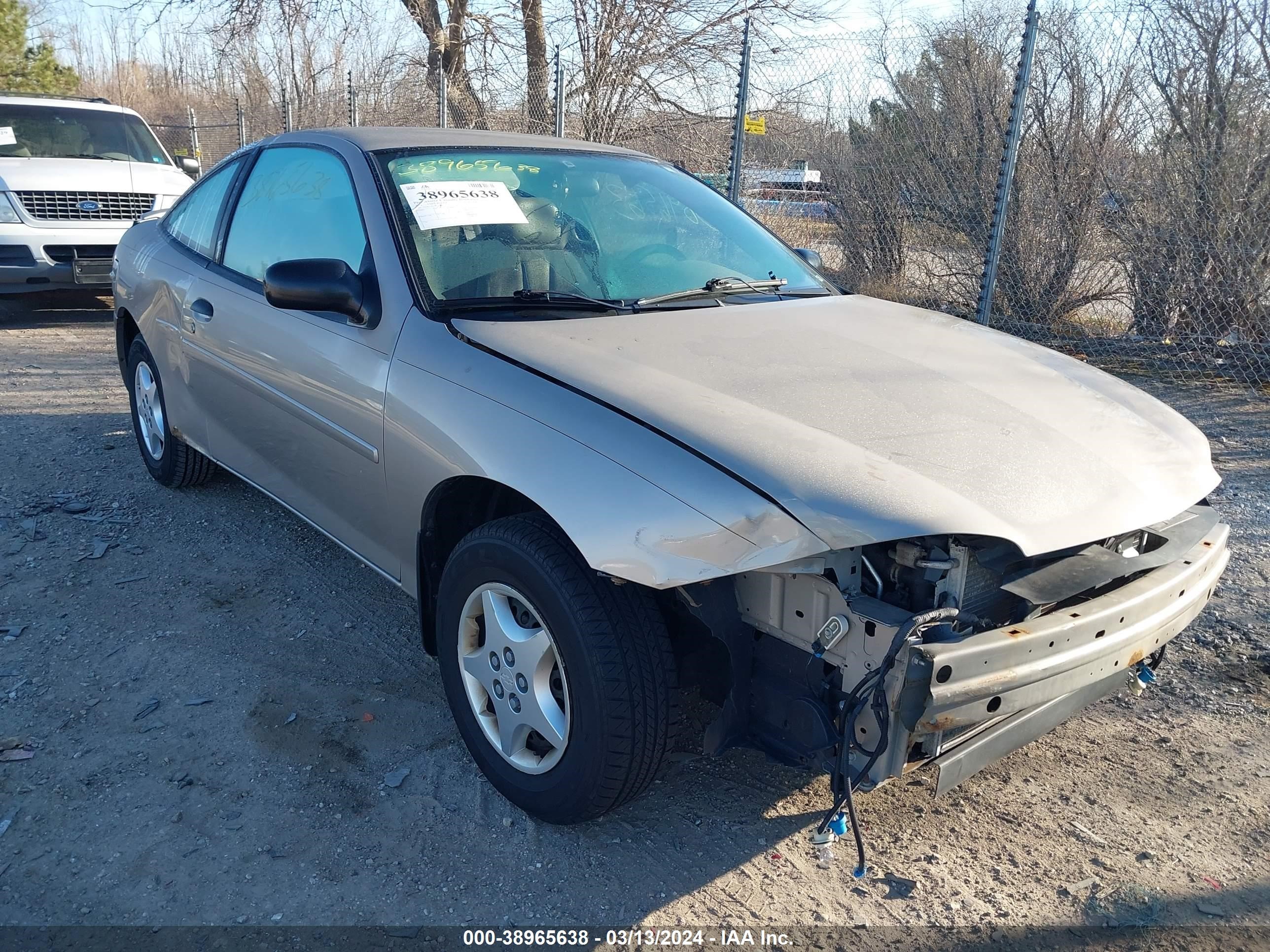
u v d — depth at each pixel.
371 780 2.84
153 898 2.38
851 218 9.18
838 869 2.55
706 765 2.96
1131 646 2.34
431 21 13.09
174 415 4.57
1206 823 2.74
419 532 2.85
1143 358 7.90
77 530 4.48
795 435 2.28
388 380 2.90
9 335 8.70
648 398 2.40
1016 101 6.90
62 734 2.99
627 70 11.78
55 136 9.82
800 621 2.21
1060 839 2.68
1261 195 7.20
